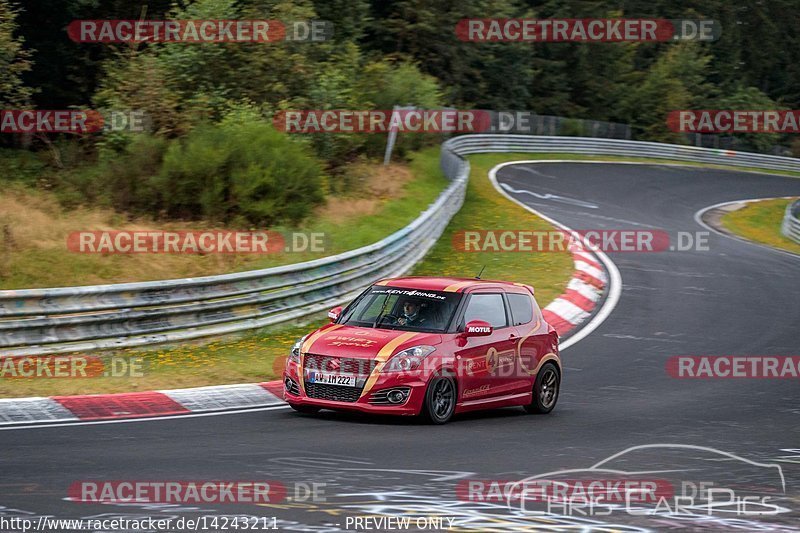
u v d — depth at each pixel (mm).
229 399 33406
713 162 164250
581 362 45094
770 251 86812
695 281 69062
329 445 26344
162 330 42219
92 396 32219
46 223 55344
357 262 54531
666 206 110625
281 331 47156
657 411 35625
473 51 164375
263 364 39156
